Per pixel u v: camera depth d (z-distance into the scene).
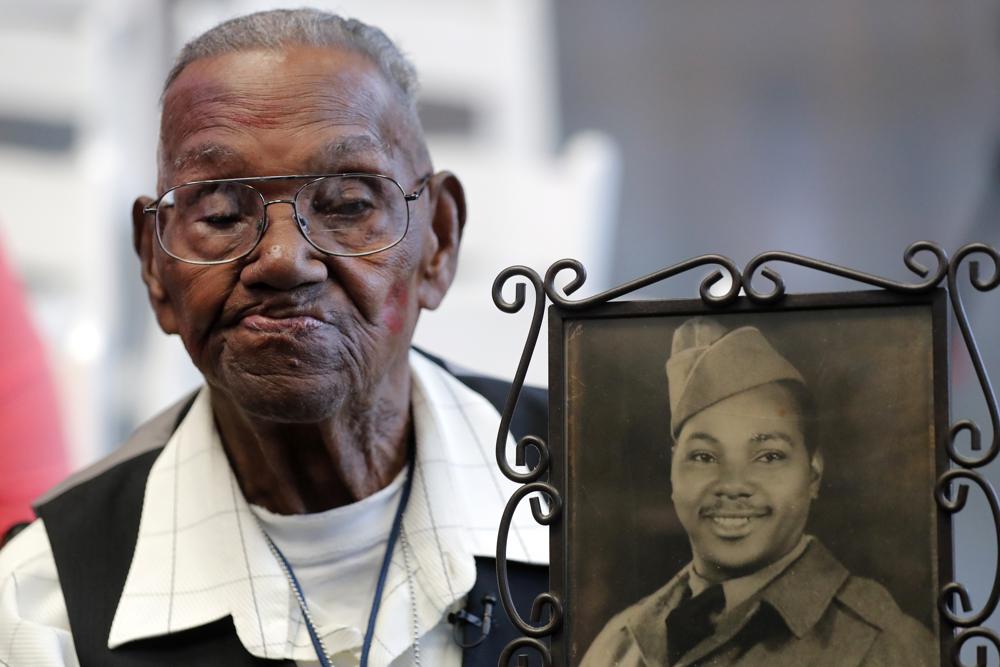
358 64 2.32
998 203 4.80
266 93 2.23
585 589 2.06
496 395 2.80
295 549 2.42
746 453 2.04
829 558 2.00
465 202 2.57
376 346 2.28
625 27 6.65
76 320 4.78
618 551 2.06
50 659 2.29
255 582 2.36
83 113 5.02
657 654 2.02
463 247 4.93
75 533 2.48
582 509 2.07
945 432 1.96
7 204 4.84
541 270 4.91
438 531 2.44
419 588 2.41
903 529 1.98
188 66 2.33
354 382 2.26
